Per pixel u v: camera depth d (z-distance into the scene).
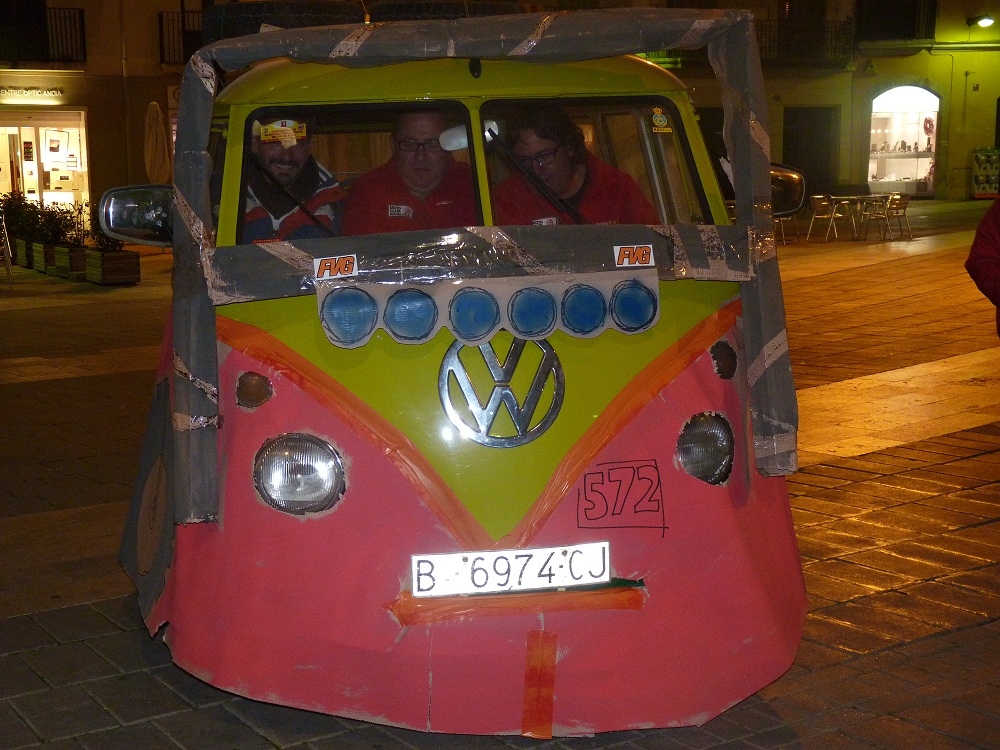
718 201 3.97
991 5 39.47
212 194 3.88
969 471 6.99
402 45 3.50
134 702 4.06
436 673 3.35
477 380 3.45
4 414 9.45
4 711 3.99
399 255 3.45
